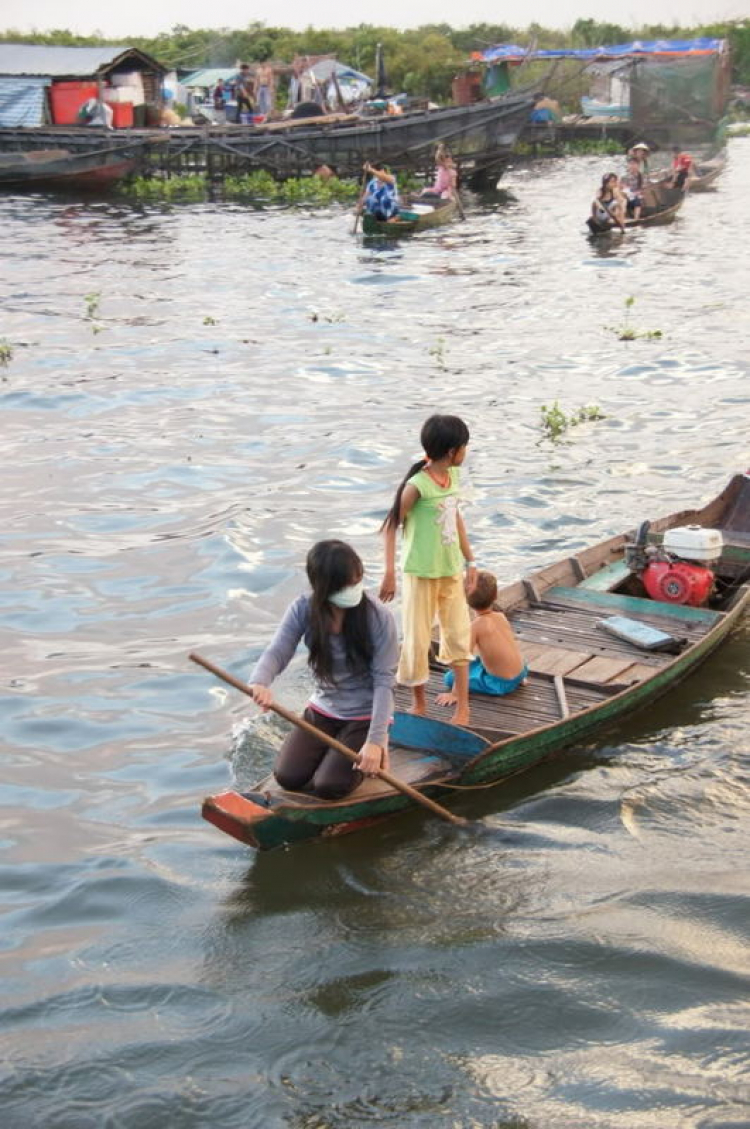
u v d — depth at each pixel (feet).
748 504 39.01
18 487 44.83
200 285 87.66
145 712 28.68
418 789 24.40
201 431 52.06
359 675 22.98
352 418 53.83
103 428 52.54
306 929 20.99
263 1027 18.61
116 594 35.27
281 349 67.67
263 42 237.45
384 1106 17.03
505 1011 18.81
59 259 99.19
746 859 22.72
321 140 151.23
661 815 24.40
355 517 41.37
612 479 45.11
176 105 186.50
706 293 81.51
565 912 21.26
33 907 21.68
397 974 19.75
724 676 30.55
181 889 22.20
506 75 199.11
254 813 22.38
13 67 164.04
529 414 54.19
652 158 187.62
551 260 97.81
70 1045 18.24
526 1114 16.76
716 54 193.47
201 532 39.96
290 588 35.50
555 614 32.89
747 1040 17.95
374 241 109.40
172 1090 17.35
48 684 30.04
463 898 21.79
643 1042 18.04
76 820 24.48
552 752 26.86
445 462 25.44
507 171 181.88
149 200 144.87
